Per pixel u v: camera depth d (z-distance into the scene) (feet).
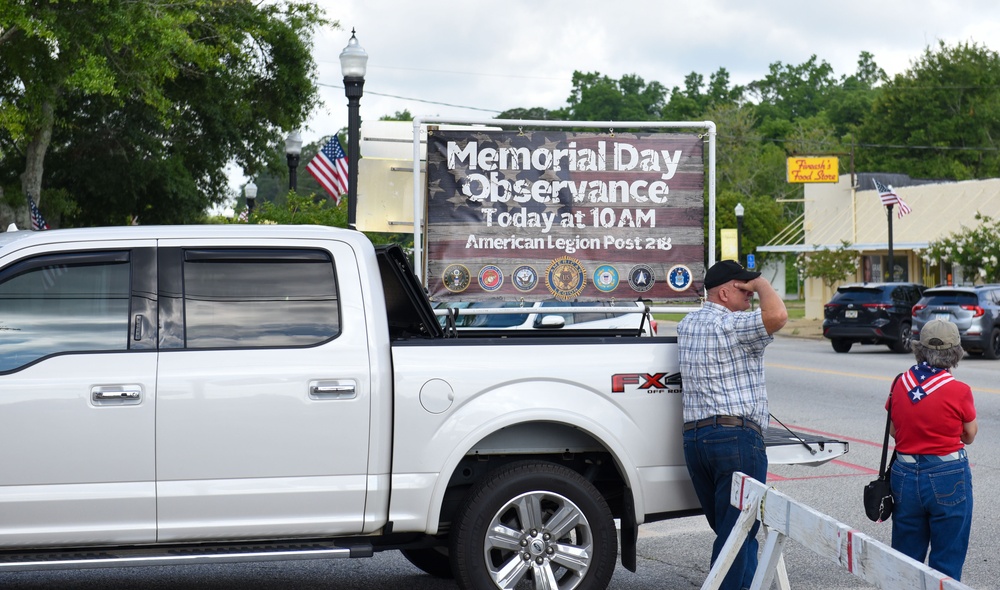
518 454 19.88
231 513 17.56
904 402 18.12
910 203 128.67
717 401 18.11
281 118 103.96
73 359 17.43
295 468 17.71
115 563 16.84
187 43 66.59
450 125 27.43
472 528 18.28
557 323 43.91
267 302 18.17
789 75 449.06
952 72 244.42
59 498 17.10
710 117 276.41
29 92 62.08
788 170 139.74
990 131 244.01
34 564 16.72
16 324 17.62
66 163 98.07
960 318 79.77
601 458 20.17
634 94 427.74
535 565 18.48
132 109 96.68
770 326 17.93
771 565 13.69
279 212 70.90
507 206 26.27
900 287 89.25
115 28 59.41
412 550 22.45
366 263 18.57
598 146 26.40
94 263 17.93
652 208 26.48
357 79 46.39
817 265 130.62
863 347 100.48
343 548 17.63
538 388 18.70
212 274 18.16
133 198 100.22
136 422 17.31
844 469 35.01
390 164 29.14
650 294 26.50
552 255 26.32
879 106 253.24
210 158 105.60
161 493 17.34
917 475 17.94
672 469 19.15
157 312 17.88
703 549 25.03
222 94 97.81
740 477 14.76
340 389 17.87
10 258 17.72
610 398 18.93
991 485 31.65
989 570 22.47
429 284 26.08
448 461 18.22
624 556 19.27
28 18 56.08
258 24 94.07
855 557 11.50
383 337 18.34
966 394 17.81
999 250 100.78
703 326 18.40
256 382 17.65
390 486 18.12
